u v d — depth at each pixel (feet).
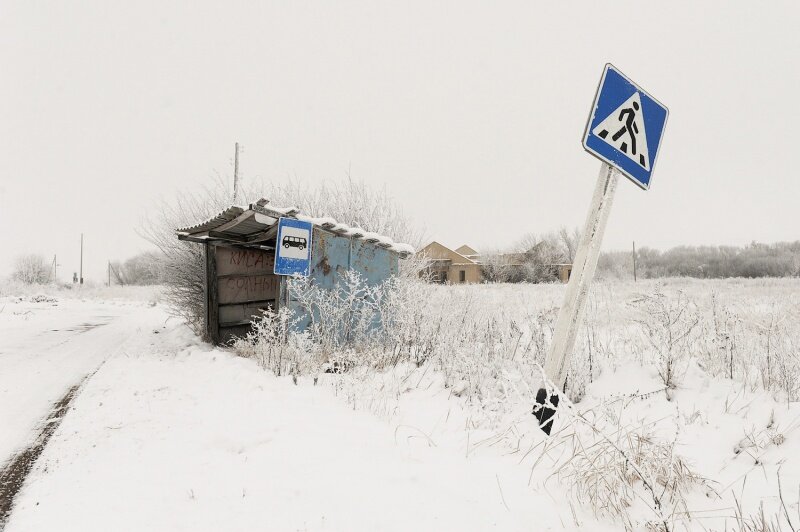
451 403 14.85
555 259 158.81
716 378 14.32
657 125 11.70
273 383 17.26
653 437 10.28
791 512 7.45
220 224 26.11
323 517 7.78
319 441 11.23
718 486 8.73
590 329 22.67
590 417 12.75
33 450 11.94
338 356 19.65
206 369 20.98
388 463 9.93
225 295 30.55
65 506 8.73
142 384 18.58
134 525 7.81
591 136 10.61
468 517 7.65
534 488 8.64
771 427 10.51
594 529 7.47
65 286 156.35
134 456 11.14
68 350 28.78
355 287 23.40
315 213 35.04
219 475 9.70
